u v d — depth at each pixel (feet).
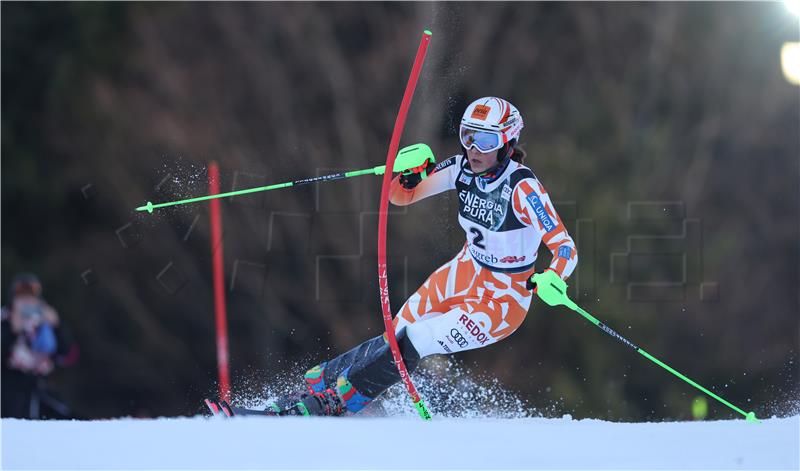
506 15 183.83
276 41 187.52
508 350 166.30
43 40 200.03
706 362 175.32
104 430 47.01
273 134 183.42
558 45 185.68
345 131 179.22
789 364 180.14
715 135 186.19
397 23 183.93
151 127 189.88
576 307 51.80
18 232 196.85
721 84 189.47
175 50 192.44
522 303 55.67
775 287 184.75
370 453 40.88
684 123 186.60
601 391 166.50
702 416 170.50
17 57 199.11
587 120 181.78
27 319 102.22
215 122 185.88
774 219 188.55
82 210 194.29
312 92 184.03
